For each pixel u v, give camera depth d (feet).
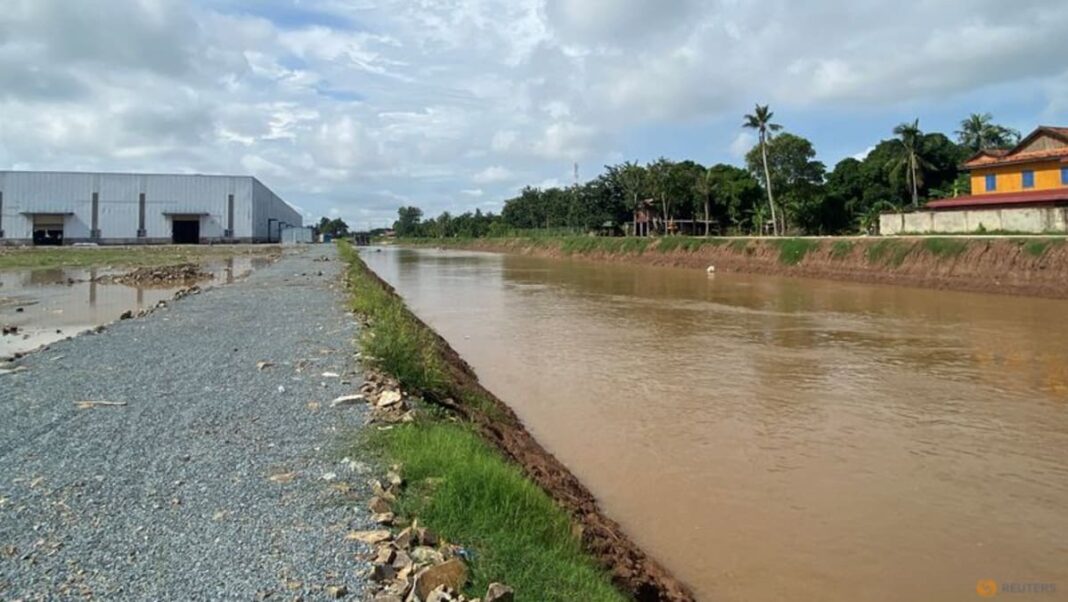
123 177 283.38
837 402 45.60
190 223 300.40
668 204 285.84
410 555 17.33
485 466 23.24
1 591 15.19
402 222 612.70
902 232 164.35
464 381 43.78
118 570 16.35
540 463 30.99
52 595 15.11
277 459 24.53
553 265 219.82
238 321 61.57
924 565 24.25
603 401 45.55
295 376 38.09
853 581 23.17
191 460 24.39
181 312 68.95
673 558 24.67
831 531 26.81
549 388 49.21
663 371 54.85
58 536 18.16
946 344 67.46
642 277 161.89
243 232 304.09
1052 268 108.06
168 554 17.22
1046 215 134.00
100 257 193.67
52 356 44.52
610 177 303.89
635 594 20.21
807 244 160.15
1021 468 33.73
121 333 54.44
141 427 28.30
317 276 122.42
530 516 21.03
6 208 270.46
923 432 39.34
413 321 68.39
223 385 35.94
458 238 446.60
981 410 43.93
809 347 65.72
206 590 15.46
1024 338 70.85
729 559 24.61
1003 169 165.58
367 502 20.75
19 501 20.49
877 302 104.94
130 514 19.67
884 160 253.44
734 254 181.98
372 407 31.24
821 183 259.80
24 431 27.66
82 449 25.46
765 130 223.71
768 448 36.35
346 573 16.38
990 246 120.47
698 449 36.09
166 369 40.14
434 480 22.67
